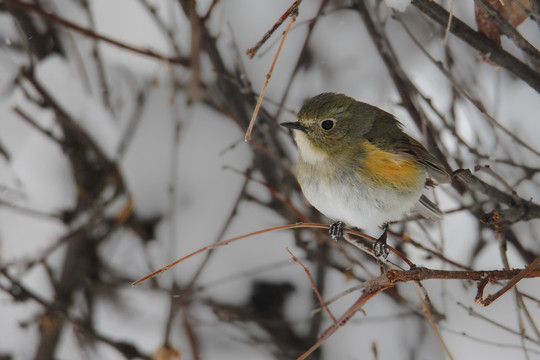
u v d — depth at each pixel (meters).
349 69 11.78
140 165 10.91
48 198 11.19
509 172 10.06
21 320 11.11
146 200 10.85
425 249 8.23
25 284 11.18
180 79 10.27
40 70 10.59
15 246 11.09
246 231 10.73
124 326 11.05
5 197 11.01
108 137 10.78
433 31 11.12
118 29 11.05
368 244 10.09
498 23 6.81
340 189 8.05
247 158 10.95
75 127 10.41
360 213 8.09
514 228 10.71
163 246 10.83
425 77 11.24
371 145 7.98
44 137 11.06
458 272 5.92
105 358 10.91
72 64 10.80
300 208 10.32
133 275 11.09
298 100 11.30
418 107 8.48
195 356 9.44
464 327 10.68
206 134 11.05
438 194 11.55
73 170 10.98
